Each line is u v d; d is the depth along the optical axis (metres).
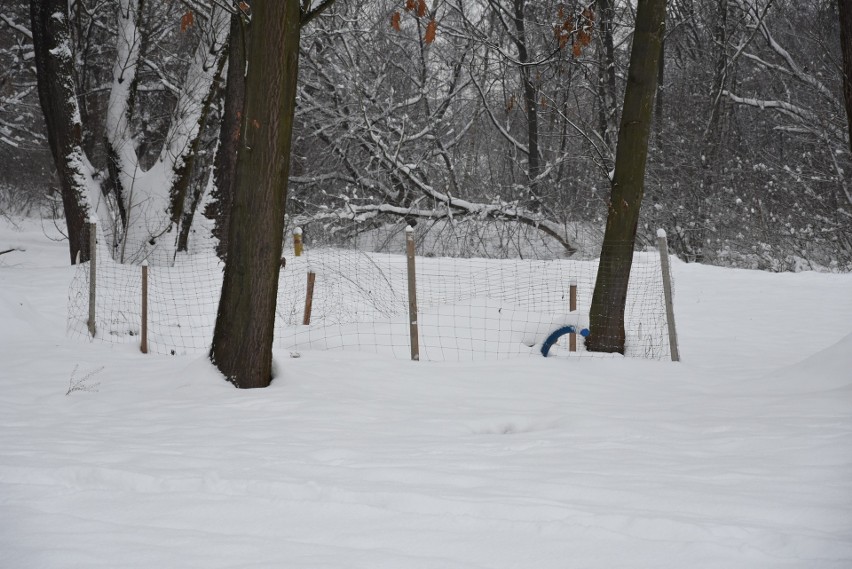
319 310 14.86
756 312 16.25
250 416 7.50
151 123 31.45
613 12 26.92
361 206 27.97
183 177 20.89
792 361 11.80
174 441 6.30
